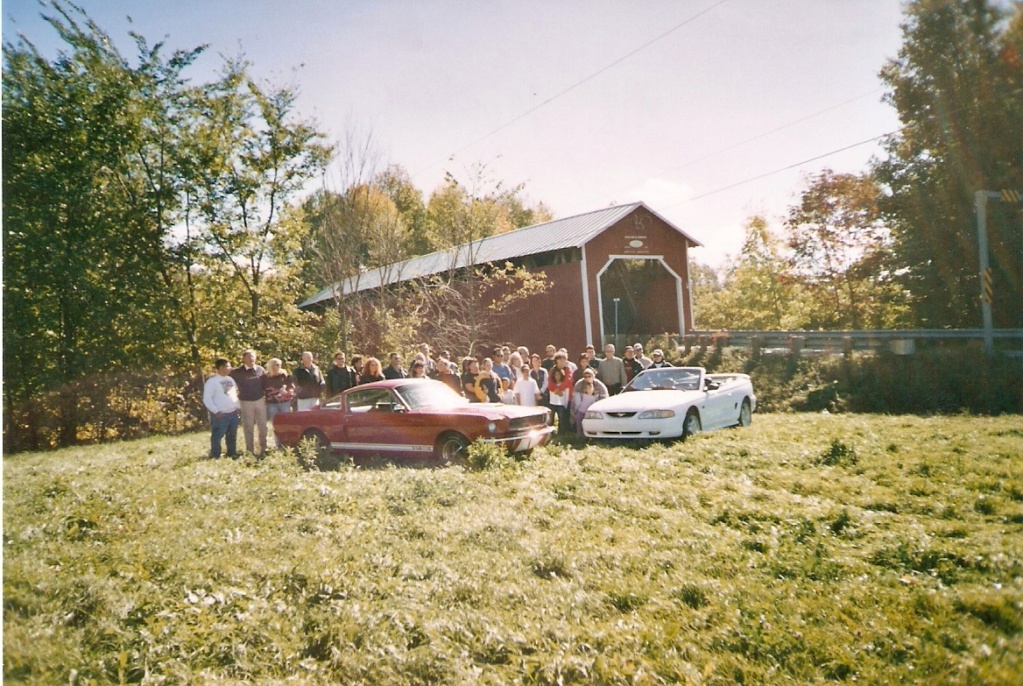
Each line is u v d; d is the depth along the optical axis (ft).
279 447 45.93
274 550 22.50
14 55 81.30
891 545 22.24
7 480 36.52
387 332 88.38
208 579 19.93
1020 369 61.87
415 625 16.78
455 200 100.58
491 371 47.32
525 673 14.74
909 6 97.19
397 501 28.60
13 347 78.64
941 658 15.15
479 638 16.28
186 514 27.02
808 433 46.29
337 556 21.38
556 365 51.70
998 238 94.22
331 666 15.40
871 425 49.16
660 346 95.96
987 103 93.71
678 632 16.75
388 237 92.79
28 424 82.12
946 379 63.62
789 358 78.38
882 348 73.20
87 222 83.51
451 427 39.91
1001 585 18.65
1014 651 15.24
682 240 111.75
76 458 55.47
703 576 20.35
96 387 85.05
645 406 46.68
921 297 105.40
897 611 17.57
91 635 16.65
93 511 27.43
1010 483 29.12
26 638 16.14
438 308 95.14
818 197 127.13
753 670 15.02
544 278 103.65
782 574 20.62
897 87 102.22
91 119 82.94
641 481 32.86
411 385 43.39
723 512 27.22
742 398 55.62
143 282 87.66
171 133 90.74
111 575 20.58
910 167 106.52
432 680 14.75
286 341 96.27
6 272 78.18
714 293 179.01
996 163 95.04
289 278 101.55
